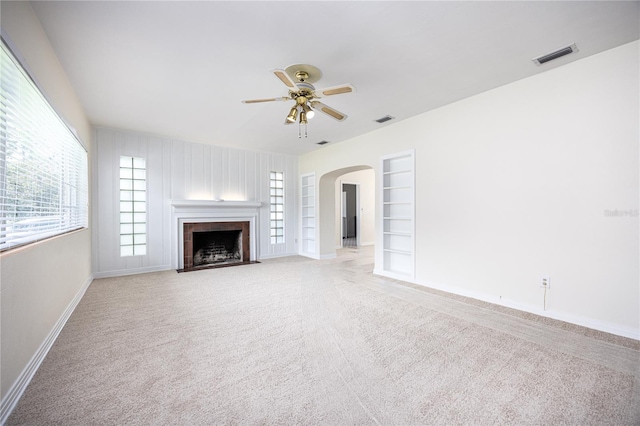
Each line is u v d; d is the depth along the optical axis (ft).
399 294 11.63
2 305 4.96
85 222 13.30
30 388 5.78
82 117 12.57
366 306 9.93
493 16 7.08
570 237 9.25
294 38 7.91
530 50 8.54
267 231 22.06
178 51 8.49
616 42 8.16
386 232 15.87
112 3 6.50
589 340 7.96
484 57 8.92
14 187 5.77
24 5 6.06
